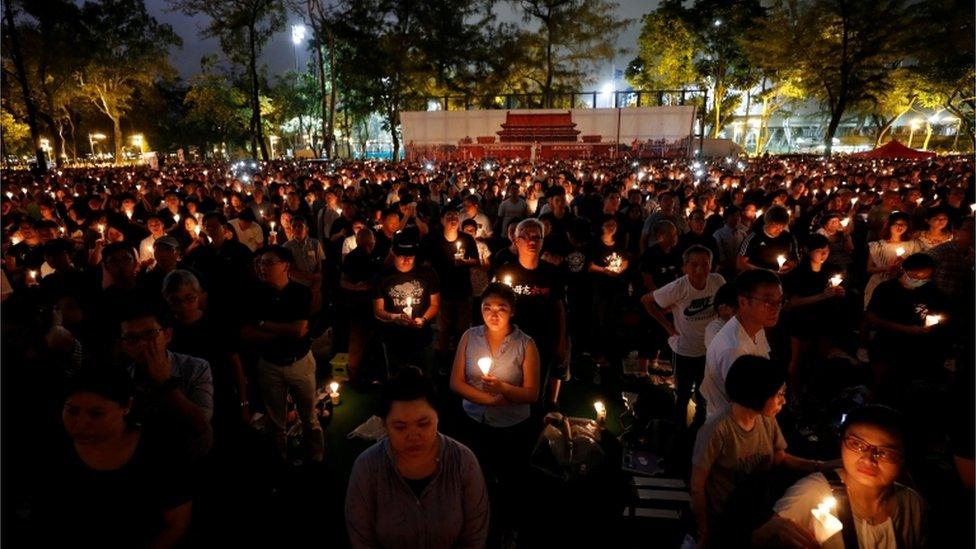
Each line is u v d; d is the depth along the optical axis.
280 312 3.76
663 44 49.56
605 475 3.67
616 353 6.15
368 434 4.57
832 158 35.00
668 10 49.06
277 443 4.03
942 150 61.34
